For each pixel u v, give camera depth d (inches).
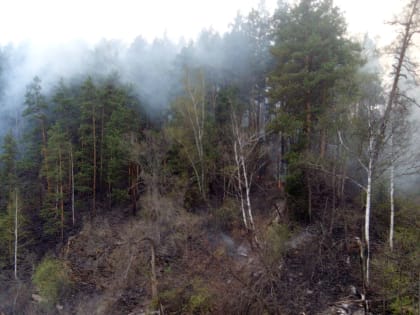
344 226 692.1
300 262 658.8
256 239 625.6
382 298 517.3
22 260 923.4
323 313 532.4
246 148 758.5
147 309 663.8
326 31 720.3
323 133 689.0
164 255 777.6
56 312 742.5
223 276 682.8
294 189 740.0
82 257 887.1
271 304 558.9
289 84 723.4
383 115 536.7
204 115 930.7
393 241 596.7
